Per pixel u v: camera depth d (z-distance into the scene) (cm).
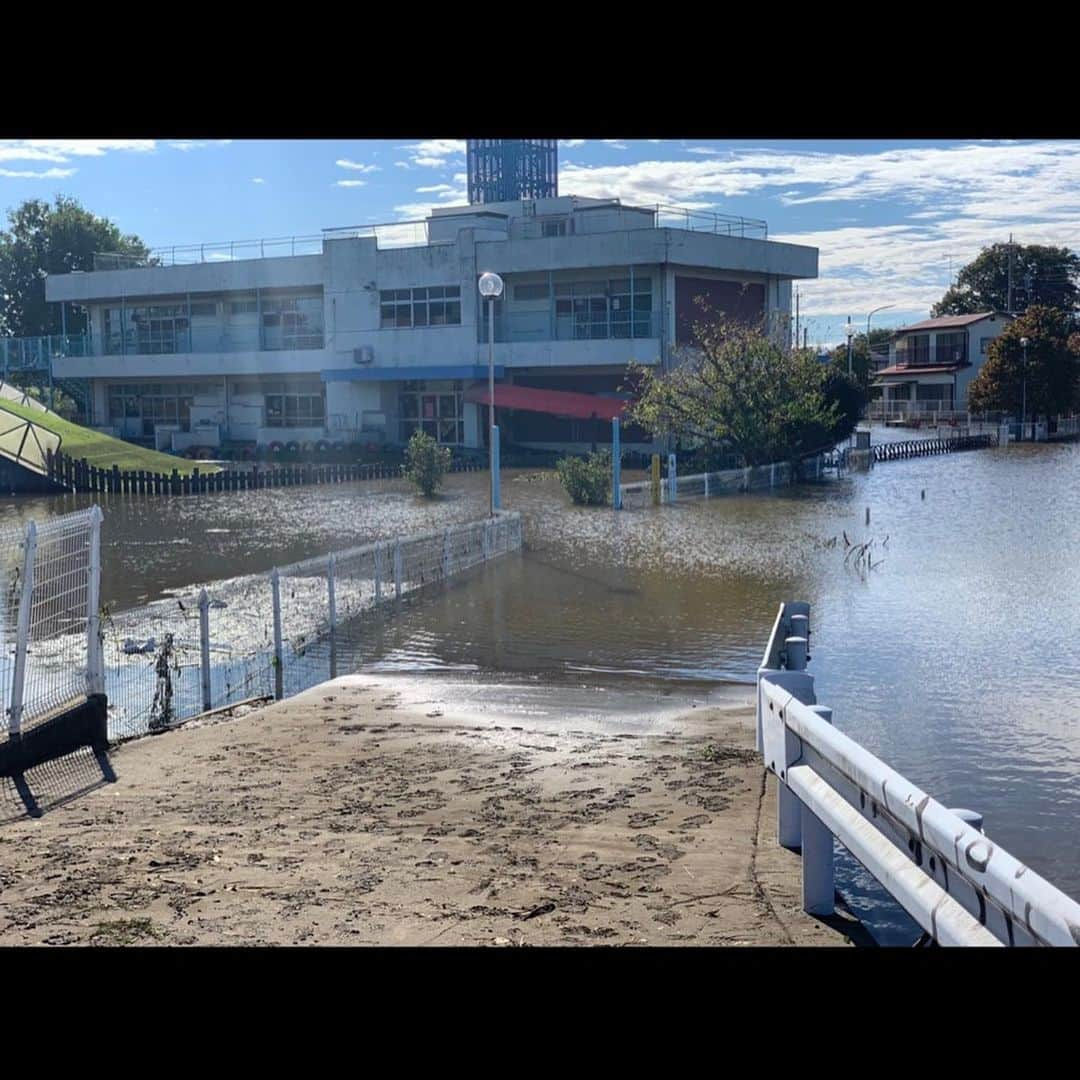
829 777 453
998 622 1569
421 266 5484
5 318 8862
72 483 4247
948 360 8306
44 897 532
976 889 311
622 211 5259
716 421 4031
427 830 652
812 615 1644
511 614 1677
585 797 726
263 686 1258
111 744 927
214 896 530
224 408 6272
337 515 3262
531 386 5378
